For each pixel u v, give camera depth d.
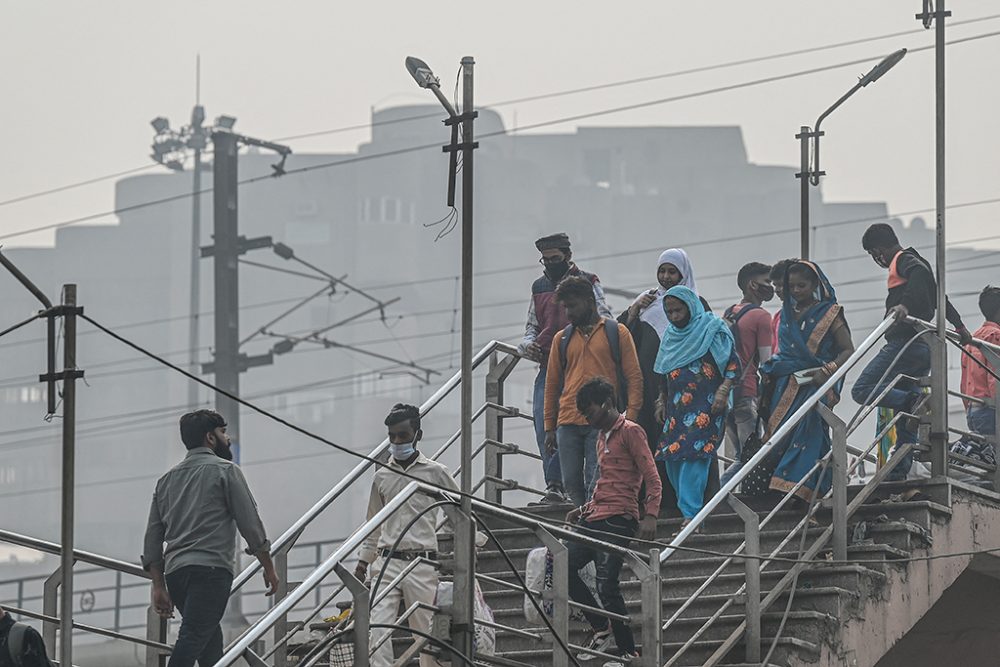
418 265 188.75
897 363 31.91
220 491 23.91
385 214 190.25
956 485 31.08
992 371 32.69
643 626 24.67
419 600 25.67
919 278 31.88
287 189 191.75
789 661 26.28
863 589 28.16
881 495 31.19
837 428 28.64
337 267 189.88
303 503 177.25
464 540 23.09
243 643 21.30
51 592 25.55
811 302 30.56
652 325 30.80
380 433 180.25
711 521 30.00
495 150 191.00
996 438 32.75
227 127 88.12
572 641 27.27
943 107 31.81
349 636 22.38
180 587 23.61
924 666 33.59
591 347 29.58
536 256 189.38
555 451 30.45
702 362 29.33
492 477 32.72
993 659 33.41
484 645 24.97
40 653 21.91
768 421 30.34
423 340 184.00
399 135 192.12
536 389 32.59
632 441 26.19
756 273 32.84
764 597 27.97
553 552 24.06
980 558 31.28
